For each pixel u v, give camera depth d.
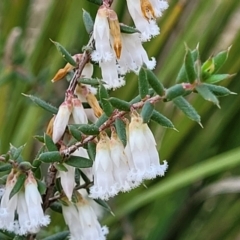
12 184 0.32
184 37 0.55
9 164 0.32
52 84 0.52
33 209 0.32
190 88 0.30
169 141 0.54
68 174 0.32
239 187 0.52
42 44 0.57
